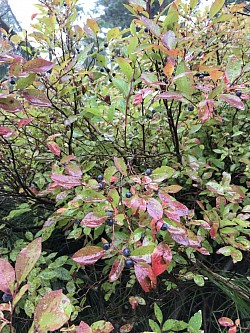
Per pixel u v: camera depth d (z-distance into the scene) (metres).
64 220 1.34
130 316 1.58
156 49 1.28
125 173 0.94
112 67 1.73
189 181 1.54
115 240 0.96
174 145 1.53
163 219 0.92
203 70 1.19
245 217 1.27
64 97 1.54
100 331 0.79
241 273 1.76
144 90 1.12
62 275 1.28
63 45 1.62
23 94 0.84
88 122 1.50
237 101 0.98
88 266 1.57
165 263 0.82
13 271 0.60
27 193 1.53
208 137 1.87
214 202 1.73
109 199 0.93
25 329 1.48
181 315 1.71
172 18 1.21
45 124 1.63
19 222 1.84
